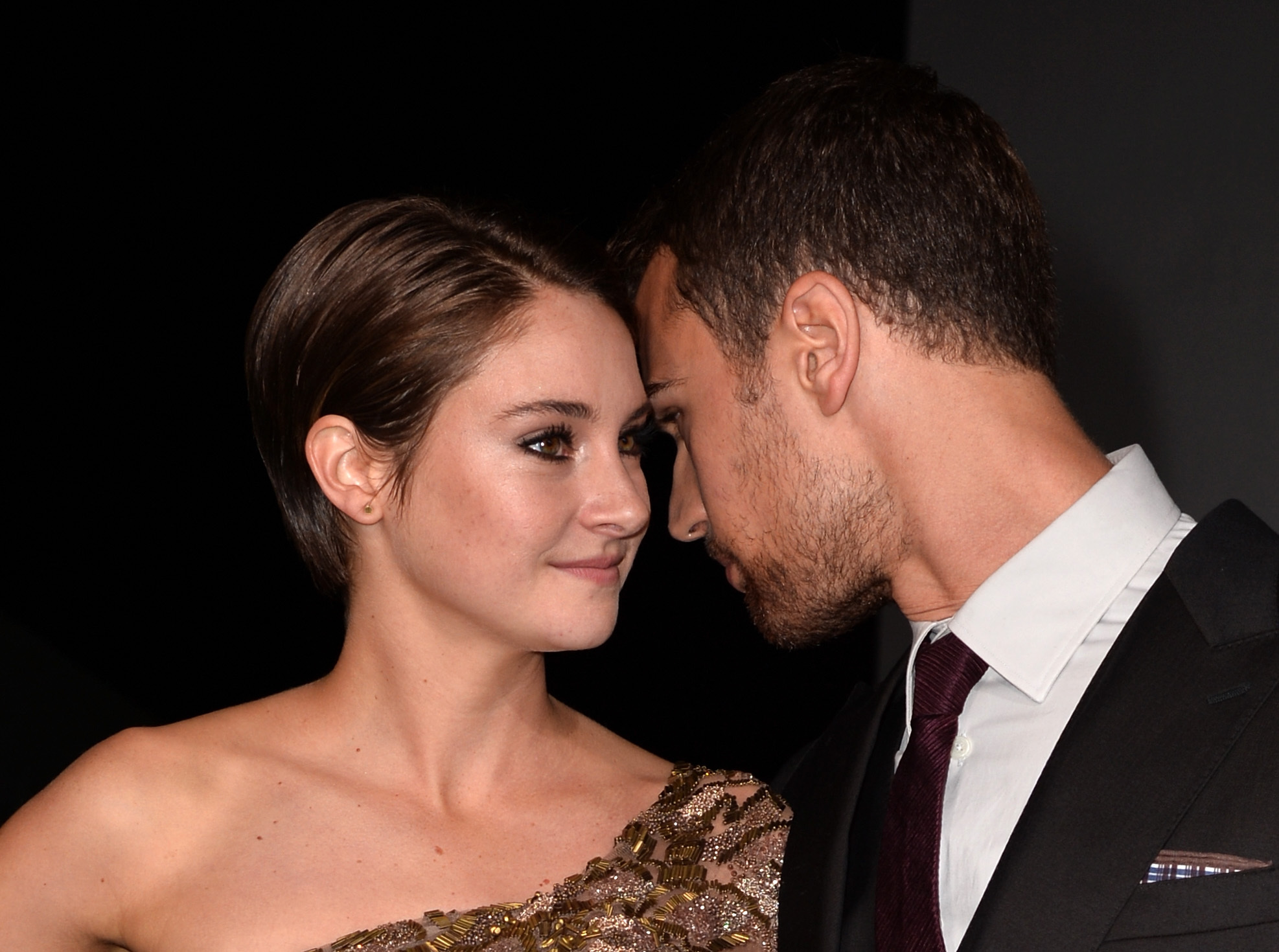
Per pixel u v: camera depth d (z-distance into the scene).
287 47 8.90
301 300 3.00
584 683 9.44
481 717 3.04
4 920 2.75
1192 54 6.54
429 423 2.87
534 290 2.90
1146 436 6.60
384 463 2.94
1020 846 2.49
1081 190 6.81
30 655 9.36
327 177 9.05
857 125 2.94
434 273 2.88
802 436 2.94
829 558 2.97
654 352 3.19
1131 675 2.55
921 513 2.84
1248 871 2.29
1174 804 2.39
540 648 2.94
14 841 2.83
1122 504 2.71
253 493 9.74
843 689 9.03
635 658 9.43
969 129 2.95
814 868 2.91
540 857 2.96
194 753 2.96
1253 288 6.36
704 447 3.11
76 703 9.32
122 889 2.84
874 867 2.87
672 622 9.46
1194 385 6.48
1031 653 2.69
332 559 3.11
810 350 2.89
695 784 3.15
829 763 3.16
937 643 2.85
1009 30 7.05
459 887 2.87
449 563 2.88
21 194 9.27
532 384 2.83
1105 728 2.52
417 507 2.90
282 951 2.75
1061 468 2.76
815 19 7.73
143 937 2.82
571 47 8.48
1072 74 6.85
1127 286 6.68
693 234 3.08
